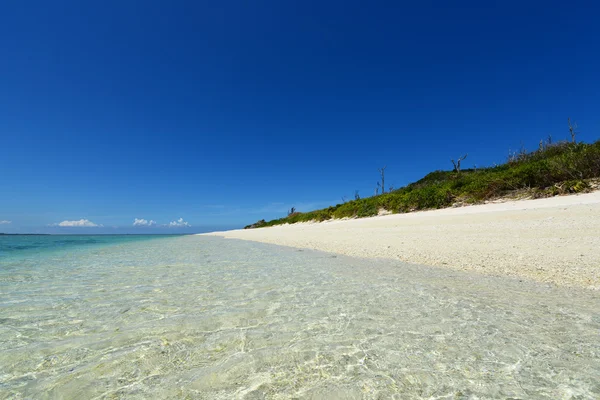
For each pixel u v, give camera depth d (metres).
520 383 2.07
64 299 4.75
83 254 12.91
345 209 26.38
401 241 9.73
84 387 2.22
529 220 8.95
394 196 21.89
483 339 2.75
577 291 4.01
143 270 7.64
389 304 3.88
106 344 2.97
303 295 4.53
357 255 8.59
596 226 7.12
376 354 2.57
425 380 2.16
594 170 12.72
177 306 4.21
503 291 4.19
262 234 25.05
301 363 2.47
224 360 2.57
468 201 15.84
